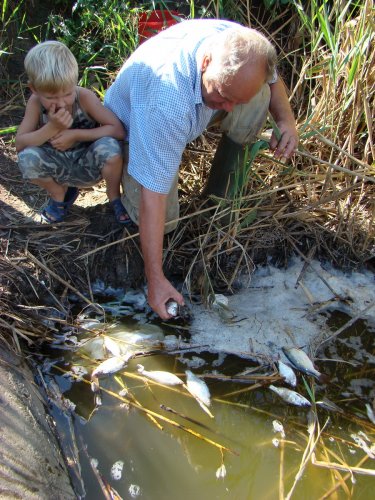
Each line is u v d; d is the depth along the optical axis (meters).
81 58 3.53
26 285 2.57
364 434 2.28
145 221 2.19
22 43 3.68
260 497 2.04
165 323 2.65
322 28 2.95
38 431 2.04
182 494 2.02
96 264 2.73
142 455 2.13
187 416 2.29
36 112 2.44
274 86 2.56
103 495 1.98
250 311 2.74
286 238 2.93
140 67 2.24
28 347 2.46
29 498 1.73
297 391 2.42
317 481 2.10
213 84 2.03
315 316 2.75
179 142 2.13
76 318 2.62
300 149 2.85
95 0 3.59
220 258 2.85
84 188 3.03
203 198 2.93
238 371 2.48
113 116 2.47
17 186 2.96
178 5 3.52
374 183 3.03
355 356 2.60
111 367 2.39
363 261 2.95
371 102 3.10
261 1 3.58
